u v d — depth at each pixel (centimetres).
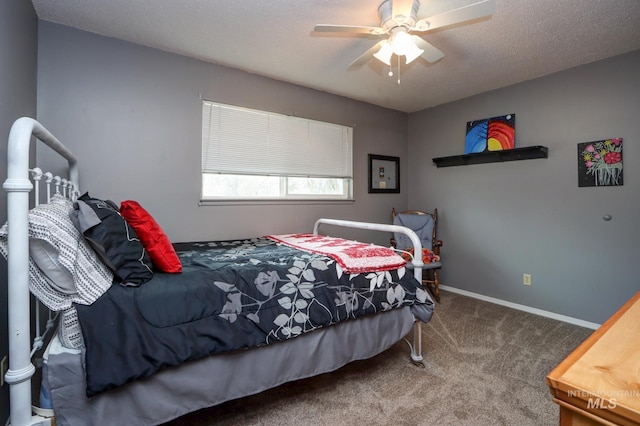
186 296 134
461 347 230
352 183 362
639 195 246
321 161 338
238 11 199
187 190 262
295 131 319
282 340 152
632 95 248
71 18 208
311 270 172
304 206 326
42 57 209
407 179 413
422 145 402
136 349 117
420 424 151
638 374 58
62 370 112
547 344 235
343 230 354
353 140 363
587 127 271
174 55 255
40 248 109
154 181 248
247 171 291
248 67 281
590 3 189
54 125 213
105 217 124
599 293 266
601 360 63
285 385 185
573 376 58
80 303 114
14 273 100
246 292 150
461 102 361
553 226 292
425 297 200
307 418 156
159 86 249
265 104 299
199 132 267
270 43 239
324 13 201
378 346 189
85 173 223
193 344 128
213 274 150
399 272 198
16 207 100
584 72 272
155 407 125
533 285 305
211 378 136
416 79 306
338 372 198
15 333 101
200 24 214
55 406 111
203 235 270
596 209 267
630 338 73
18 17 168
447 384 184
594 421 53
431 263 319
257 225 297
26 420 104
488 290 340
